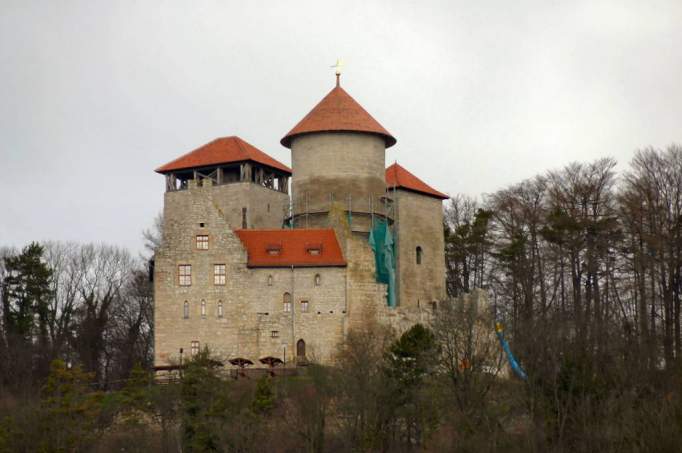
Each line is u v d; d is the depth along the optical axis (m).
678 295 129.88
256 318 130.50
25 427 106.69
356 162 145.25
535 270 149.75
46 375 140.50
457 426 98.75
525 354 106.81
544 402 96.81
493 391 104.38
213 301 131.12
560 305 136.12
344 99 149.00
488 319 118.00
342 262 131.00
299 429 102.56
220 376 116.81
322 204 144.50
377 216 145.12
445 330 111.25
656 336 116.06
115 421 111.88
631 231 138.88
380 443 101.19
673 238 132.88
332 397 107.12
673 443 84.25
